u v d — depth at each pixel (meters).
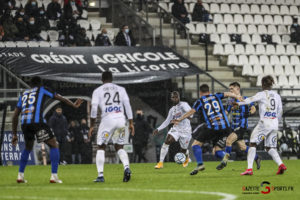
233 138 41.81
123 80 63.56
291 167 49.69
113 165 58.34
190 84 69.06
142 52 70.25
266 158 68.88
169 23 79.62
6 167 53.84
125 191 26.28
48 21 77.19
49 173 42.59
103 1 84.50
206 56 79.25
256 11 100.50
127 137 65.44
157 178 35.94
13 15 80.88
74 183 31.61
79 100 32.53
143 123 65.50
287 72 89.38
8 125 61.91
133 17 76.44
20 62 63.84
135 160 65.38
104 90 32.09
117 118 31.97
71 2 81.69
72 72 63.62
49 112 67.88
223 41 89.94
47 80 64.94
